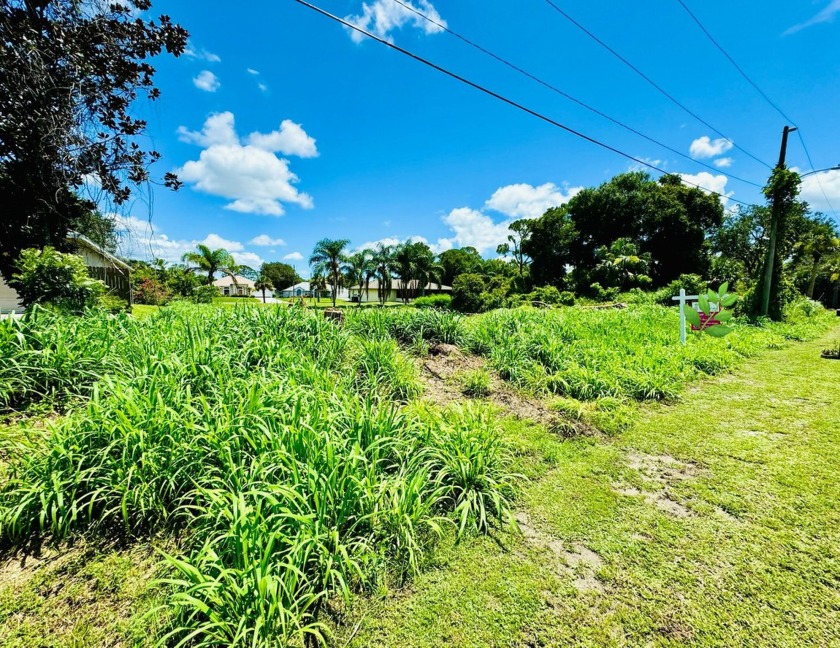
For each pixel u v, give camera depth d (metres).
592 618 1.65
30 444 2.30
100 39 6.27
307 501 1.90
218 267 33.50
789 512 2.37
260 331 4.39
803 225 27.06
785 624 1.60
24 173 6.42
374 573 1.88
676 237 26.36
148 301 22.42
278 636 1.43
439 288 41.31
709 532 2.20
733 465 2.97
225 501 1.81
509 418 3.80
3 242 7.03
